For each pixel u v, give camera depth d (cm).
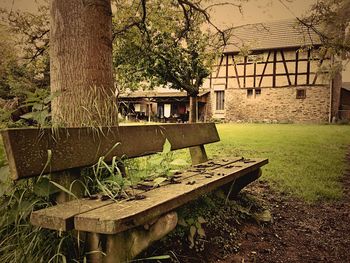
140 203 163
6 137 156
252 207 319
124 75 1023
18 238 177
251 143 940
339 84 2336
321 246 251
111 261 164
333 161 609
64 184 186
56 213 148
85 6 260
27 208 175
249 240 254
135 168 268
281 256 231
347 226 293
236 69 2441
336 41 551
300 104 2269
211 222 260
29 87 251
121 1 661
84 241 173
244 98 2434
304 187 405
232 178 254
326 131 1457
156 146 271
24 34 502
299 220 305
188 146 318
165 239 217
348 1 508
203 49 1030
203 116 2606
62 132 187
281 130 1534
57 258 159
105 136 220
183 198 183
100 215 143
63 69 258
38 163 167
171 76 1210
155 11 736
